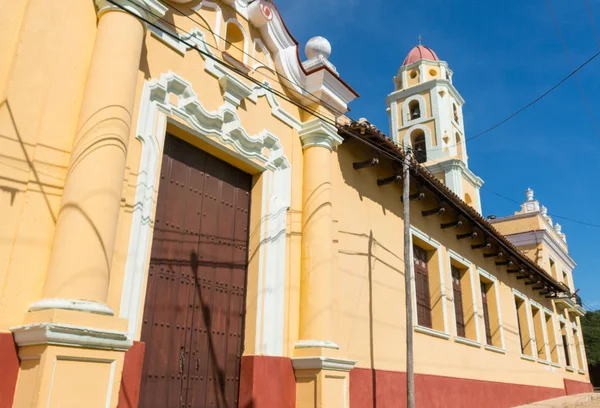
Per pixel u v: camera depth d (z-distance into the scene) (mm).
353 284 8508
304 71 8250
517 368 15539
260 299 6812
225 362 6422
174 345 5777
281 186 7621
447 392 10500
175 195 6227
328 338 7113
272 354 6738
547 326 21156
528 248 23344
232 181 7203
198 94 6426
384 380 8547
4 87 4547
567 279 26844
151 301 5621
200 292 6293
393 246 10016
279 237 7289
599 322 40281
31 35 4777
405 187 8727
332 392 6801
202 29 6738
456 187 22359
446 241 12344
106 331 4156
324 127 8039
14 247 4254
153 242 5797
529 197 24984
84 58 5168
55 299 4113
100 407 4078
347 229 8711
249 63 7418
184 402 5738
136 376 4926
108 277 4500
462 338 11820
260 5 7496
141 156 5555
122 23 5199
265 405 6398
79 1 5258
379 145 9195
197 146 6648
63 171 4730
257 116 7391
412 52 27453
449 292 11797
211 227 6672
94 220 4441
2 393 3895
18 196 4391
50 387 3777
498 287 15508
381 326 8977
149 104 5785
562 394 19500
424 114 24781
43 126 4676
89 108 4789
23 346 4031
